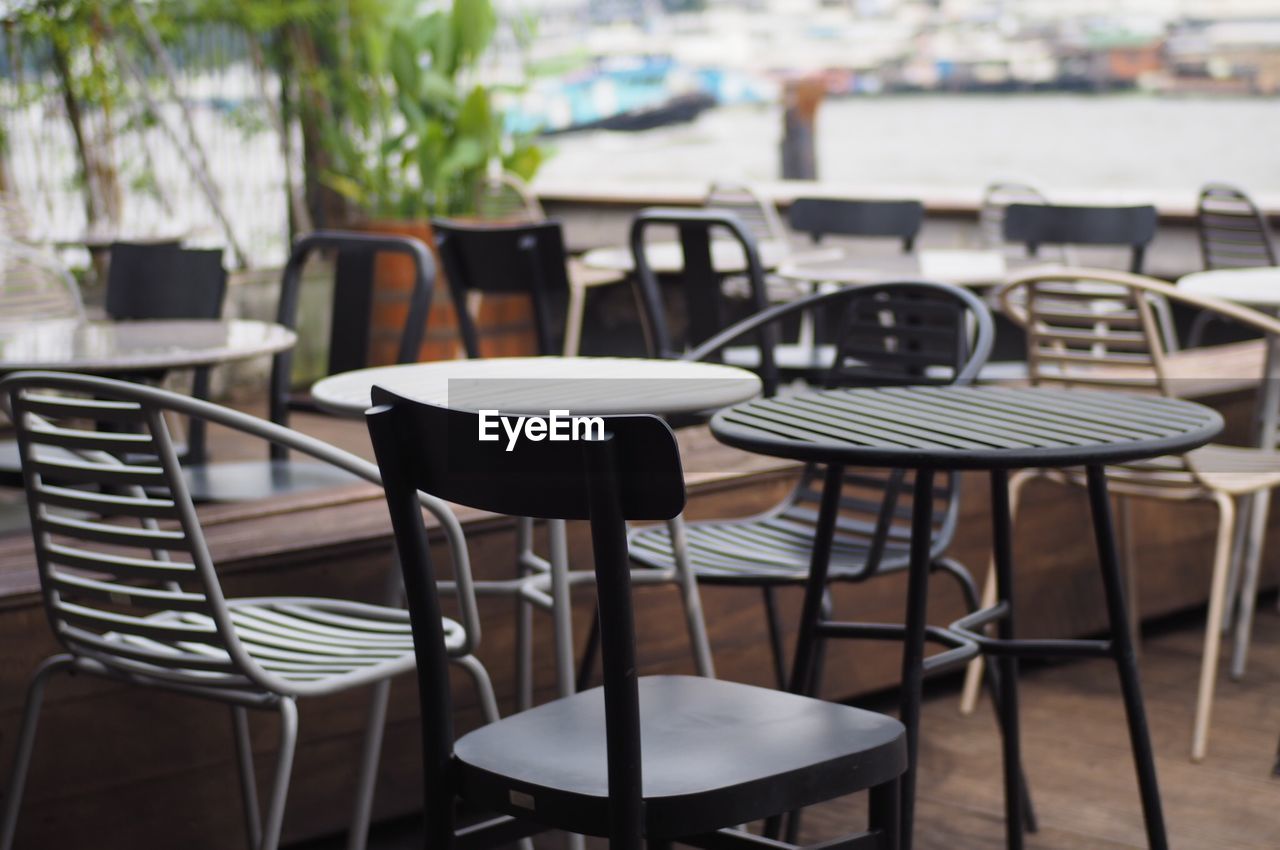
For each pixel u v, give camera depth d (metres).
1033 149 13.13
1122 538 3.66
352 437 5.75
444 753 1.50
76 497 1.87
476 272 3.82
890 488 2.21
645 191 7.79
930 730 3.16
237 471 3.14
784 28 14.18
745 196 6.25
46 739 2.34
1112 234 4.84
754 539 2.49
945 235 6.84
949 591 3.37
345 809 2.63
